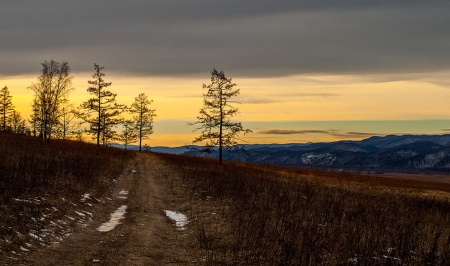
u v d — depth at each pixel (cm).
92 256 902
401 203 2183
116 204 1647
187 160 4238
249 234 1080
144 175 2791
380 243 1043
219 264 872
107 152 3984
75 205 1384
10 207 1107
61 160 2205
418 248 1038
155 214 1480
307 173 4194
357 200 2006
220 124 3803
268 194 1850
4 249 830
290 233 1087
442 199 2591
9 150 2144
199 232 1166
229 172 3000
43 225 1065
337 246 988
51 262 828
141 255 937
